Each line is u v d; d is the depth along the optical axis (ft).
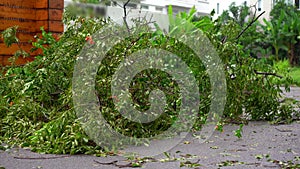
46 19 19.01
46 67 14.19
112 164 10.22
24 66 15.29
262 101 16.58
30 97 14.17
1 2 18.52
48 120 13.82
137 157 11.01
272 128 15.37
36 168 9.80
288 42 55.57
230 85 15.37
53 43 16.39
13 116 13.42
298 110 20.15
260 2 66.95
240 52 16.02
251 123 16.49
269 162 10.43
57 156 11.03
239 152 11.56
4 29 18.60
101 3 16.62
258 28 61.57
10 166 9.95
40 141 12.00
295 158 10.89
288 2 63.82
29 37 19.24
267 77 16.87
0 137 12.92
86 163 10.31
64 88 14.21
